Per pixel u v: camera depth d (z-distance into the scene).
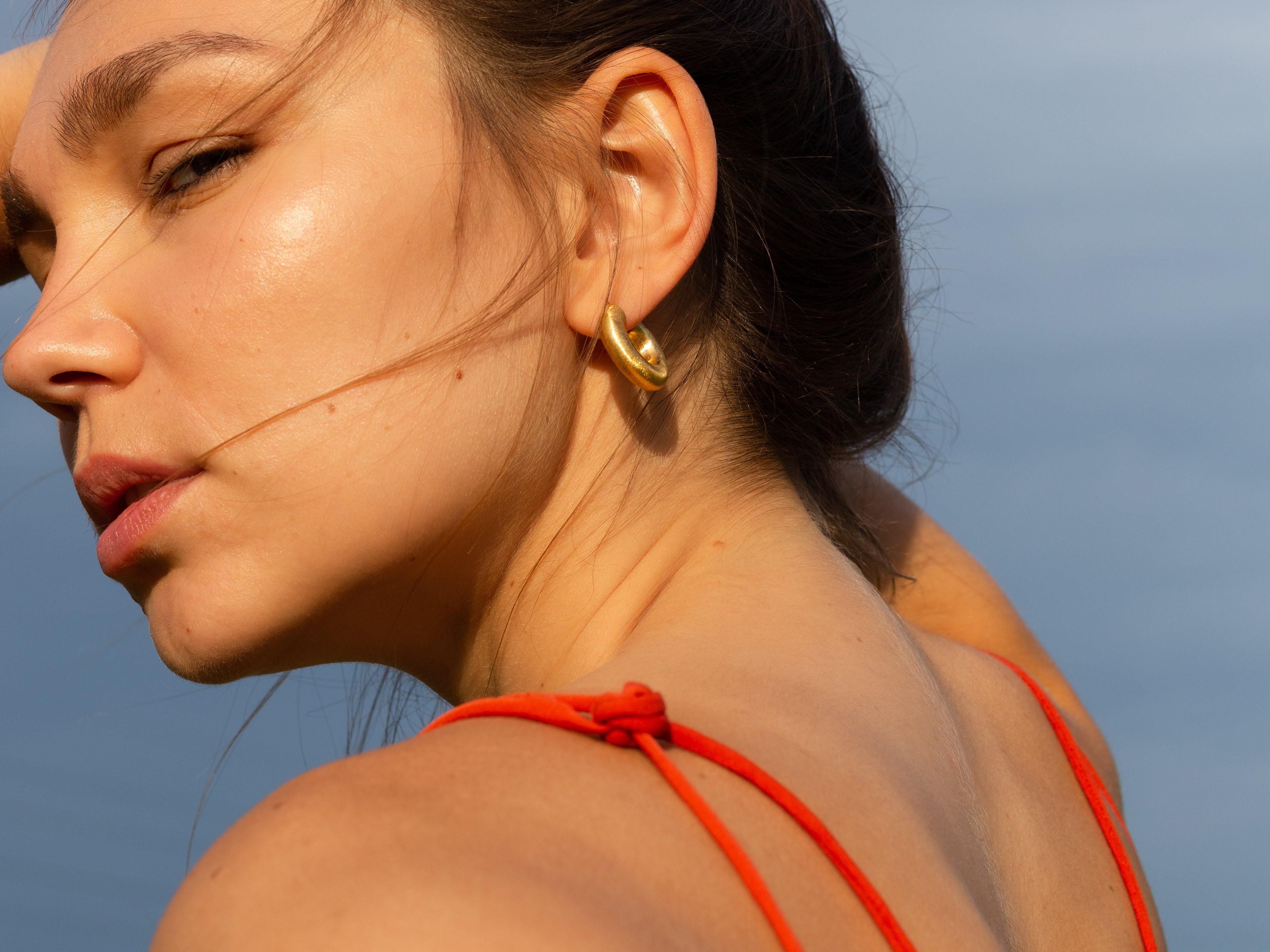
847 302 0.55
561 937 0.38
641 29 0.52
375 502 0.49
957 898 0.44
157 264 0.50
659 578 0.51
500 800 0.41
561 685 0.51
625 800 0.41
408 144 0.49
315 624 0.50
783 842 0.42
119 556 0.50
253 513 0.49
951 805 0.47
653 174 0.52
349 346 0.49
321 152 0.49
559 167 0.51
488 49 0.50
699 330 0.53
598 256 0.51
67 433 0.54
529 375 0.50
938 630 0.65
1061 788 0.53
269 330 0.49
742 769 0.43
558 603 0.51
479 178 0.50
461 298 0.50
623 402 0.52
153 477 0.50
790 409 0.54
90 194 0.51
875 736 0.46
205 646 0.50
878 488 0.67
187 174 0.50
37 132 0.51
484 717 0.44
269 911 0.39
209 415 0.49
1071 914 0.50
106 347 0.50
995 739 0.52
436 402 0.49
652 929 0.39
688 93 0.51
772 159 0.54
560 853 0.40
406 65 0.50
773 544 0.51
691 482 0.52
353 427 0.49
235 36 0.49
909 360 0.60
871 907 0.42
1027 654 0.65
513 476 0.50
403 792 0.40
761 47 0.54
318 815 0.40
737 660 0.47
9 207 0.54
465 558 0.51
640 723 0.42
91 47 0.50
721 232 0.53
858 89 0.58
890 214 0.58
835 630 0.48
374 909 0.38
